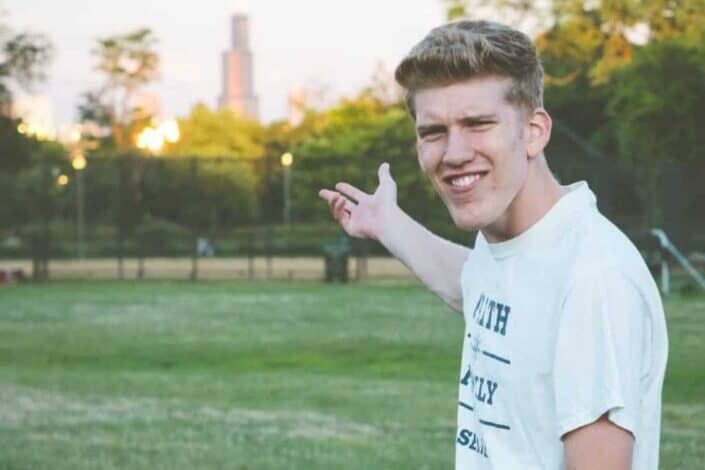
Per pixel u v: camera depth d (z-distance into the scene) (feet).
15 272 111.55
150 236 159.22
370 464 28.07
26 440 31.60
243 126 291.99
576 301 7.63
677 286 87.45
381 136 175.63
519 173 8.05
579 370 7.57
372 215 11.38
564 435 7.64
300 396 39.22
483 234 8.58
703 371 42.34
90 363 50.67
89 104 291.17
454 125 7.95
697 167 118.42
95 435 32.35
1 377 45.11
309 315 70.59
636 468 7.80
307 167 182.70
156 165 177.37
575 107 178.40
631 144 122.83
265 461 28.60
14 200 166.91
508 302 8.30
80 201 159.63
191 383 42.98
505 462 8.32
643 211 110.83
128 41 292.40
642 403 7.78
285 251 159.02
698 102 119.14
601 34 131.23
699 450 28.27
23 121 161.17
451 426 33.35
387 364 48.62
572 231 8.08
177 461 28.81
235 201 189.26
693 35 120.37
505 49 7.89
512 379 8.22
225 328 63.98
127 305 80.69
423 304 76.74
